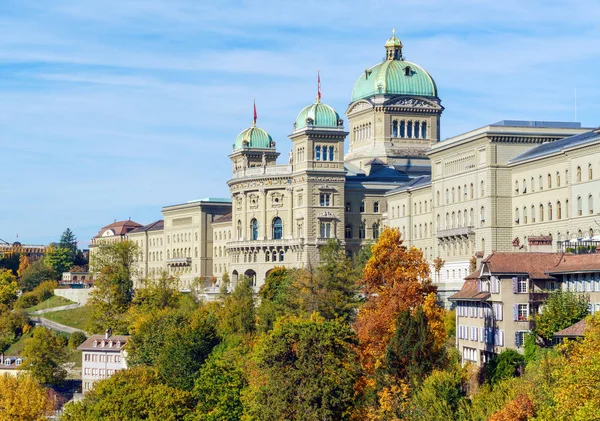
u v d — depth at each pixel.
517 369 156.25
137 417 163.62
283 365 153.12
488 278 168.62
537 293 163.12
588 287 157.62
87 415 171.00
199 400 171.12
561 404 110.44
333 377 149.75
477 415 135.88
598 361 109.19
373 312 179.50
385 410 150.38
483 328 170.50
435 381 149.12
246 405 163.62
